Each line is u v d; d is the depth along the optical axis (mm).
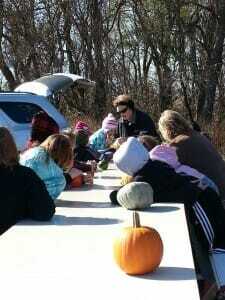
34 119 3635
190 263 1921
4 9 13859
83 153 4395
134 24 14227
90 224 2463
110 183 3592
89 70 13812
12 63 13898
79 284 1744
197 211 2840
